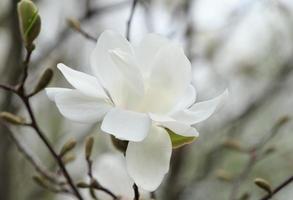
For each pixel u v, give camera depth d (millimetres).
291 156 1304
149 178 650
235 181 977
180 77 673
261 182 789
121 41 677
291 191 1221
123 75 662
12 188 1246
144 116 647
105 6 1311
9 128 900
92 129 1365
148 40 685
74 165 1281
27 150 920
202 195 1255
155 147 658
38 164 917
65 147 793
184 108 667
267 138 1085
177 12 1226
